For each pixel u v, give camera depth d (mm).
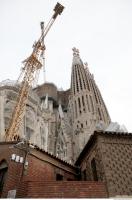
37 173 19906
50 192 15750
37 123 68438
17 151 20219
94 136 20641
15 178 18297
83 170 24141
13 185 17844
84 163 23938
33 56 58906
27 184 16172
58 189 15953
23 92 52031
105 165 18453
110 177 17750
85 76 97688
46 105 87562
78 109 84125
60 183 16250
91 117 78688
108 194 16672
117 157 19250
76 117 82688
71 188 16047
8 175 18750
